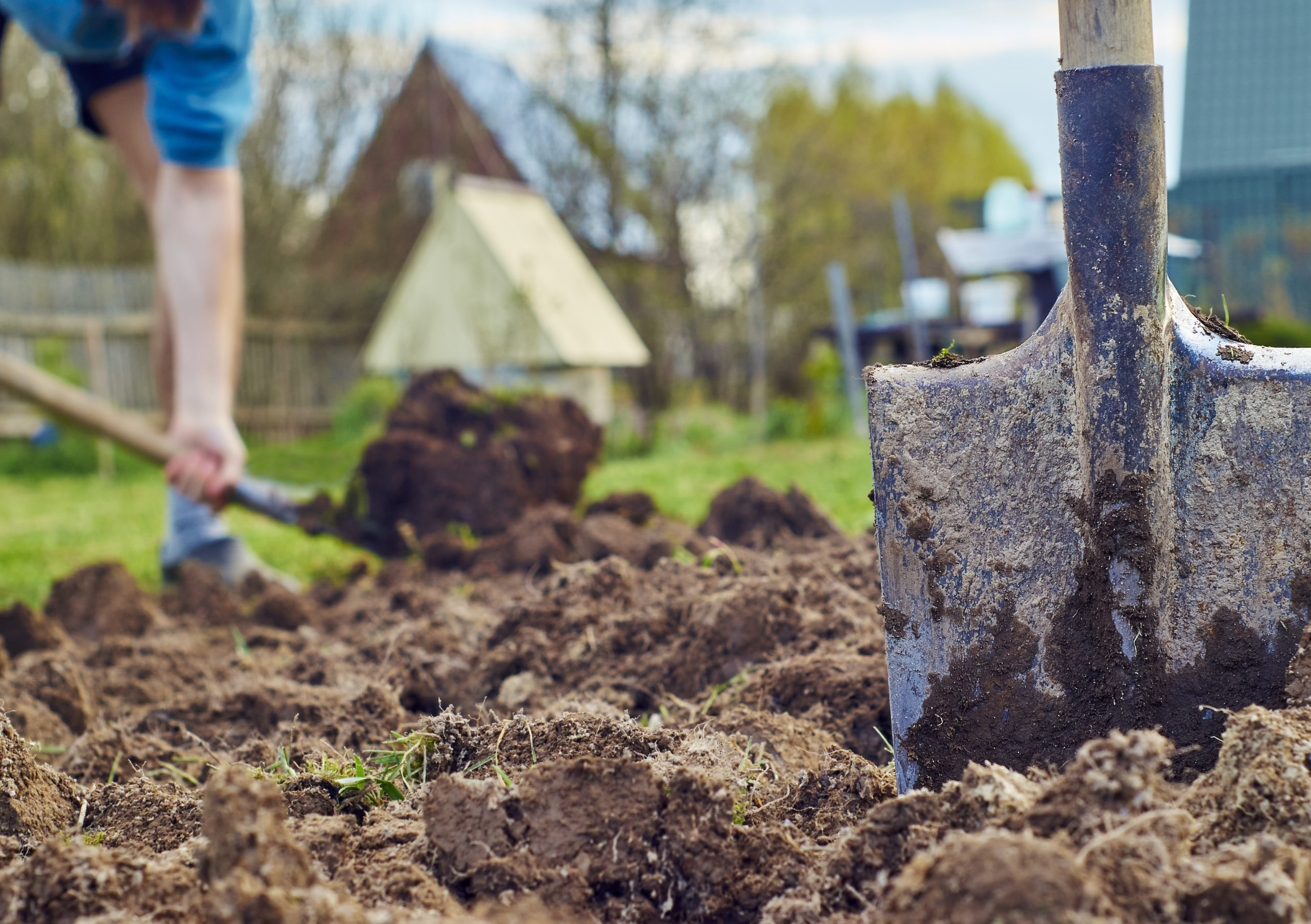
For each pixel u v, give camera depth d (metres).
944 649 1.77
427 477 5.31
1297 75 18.89
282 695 2.65
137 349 14.35
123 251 15.99
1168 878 1.20
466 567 4.56
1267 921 1.16
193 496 4.32
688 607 2.81
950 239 12.47
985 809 1.36
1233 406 1.74
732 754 1.93
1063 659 1.75
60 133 15.27
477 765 1.85
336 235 18.91
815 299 20.55
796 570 3.17
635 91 17.08
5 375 4.15
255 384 16.19
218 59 3.79
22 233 15.38
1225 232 18.06
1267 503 1.73
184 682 3.12
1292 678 1.64
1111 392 1.74
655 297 17.62
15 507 9.72
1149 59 1.73
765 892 1.46
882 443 1.78
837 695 2.29
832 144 19.75
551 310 13.91
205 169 3.92
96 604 3.93
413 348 14.68
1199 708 1.73
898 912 1.17
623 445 13.70
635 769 1.54
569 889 1.44
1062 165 1.77
